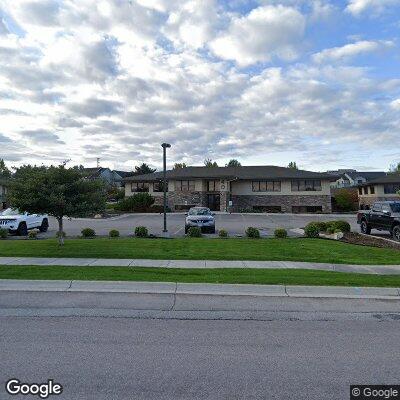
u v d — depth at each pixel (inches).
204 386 162.6
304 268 425.4
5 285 350.0
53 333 231.0
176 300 311.1
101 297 317.4
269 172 1855.3
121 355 196.2
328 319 266.2
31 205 528.4
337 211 1835.6
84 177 578.2
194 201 1755.7
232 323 255.6
